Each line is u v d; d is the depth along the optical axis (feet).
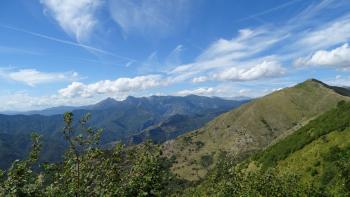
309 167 240.94
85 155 60.85
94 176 62.34
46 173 58.90
